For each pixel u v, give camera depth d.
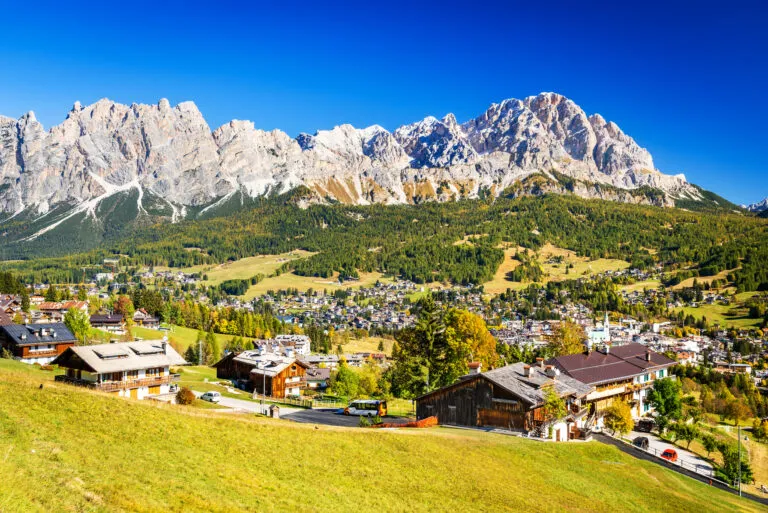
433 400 72.94
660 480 60.72
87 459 32.31
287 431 47.81
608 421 84.06
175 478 33.41
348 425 71.12
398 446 50.56
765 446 116.44
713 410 144.25
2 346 110.25
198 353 168.00
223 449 40.81
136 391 83.19
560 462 57.16
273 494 35.34
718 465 83.88
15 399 39.22
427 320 103.56
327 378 152.75
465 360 104.50
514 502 44.66
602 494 51.94
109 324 184.00
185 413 45.97
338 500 37.22
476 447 55.19
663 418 97.94
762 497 72.31
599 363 101.19
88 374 81.19
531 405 64.75
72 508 25.81
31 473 28.16
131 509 27.73
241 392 105.62
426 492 42.62
